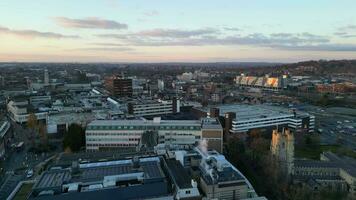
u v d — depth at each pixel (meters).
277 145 193.62
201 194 153.12
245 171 196.12
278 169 187.50
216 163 170.12
